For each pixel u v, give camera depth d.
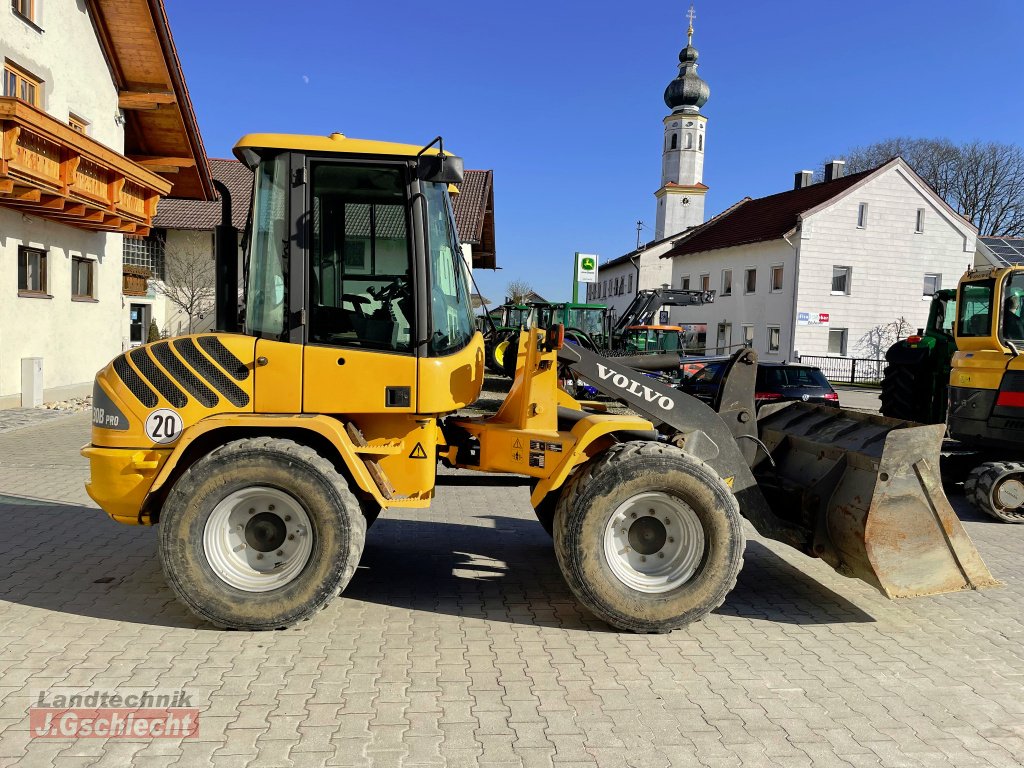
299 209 4.31
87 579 4.97
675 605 4.24
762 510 4.82
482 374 5.07
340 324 4.39
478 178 25.28
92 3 14.34
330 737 3.08
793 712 3.41
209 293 29.03
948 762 3.02
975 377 7.79
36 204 11.23
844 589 5.26
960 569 4.43
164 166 17.09
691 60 60.50
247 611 4.07
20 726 3.12
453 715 3.29
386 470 4.53
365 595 4.84
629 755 3.01
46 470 8.37
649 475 4.19
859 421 5.13
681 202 58.69
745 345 5.21
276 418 4.18
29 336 13.05
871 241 32.00
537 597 4.89
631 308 22.45
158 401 4.27
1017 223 47.50
